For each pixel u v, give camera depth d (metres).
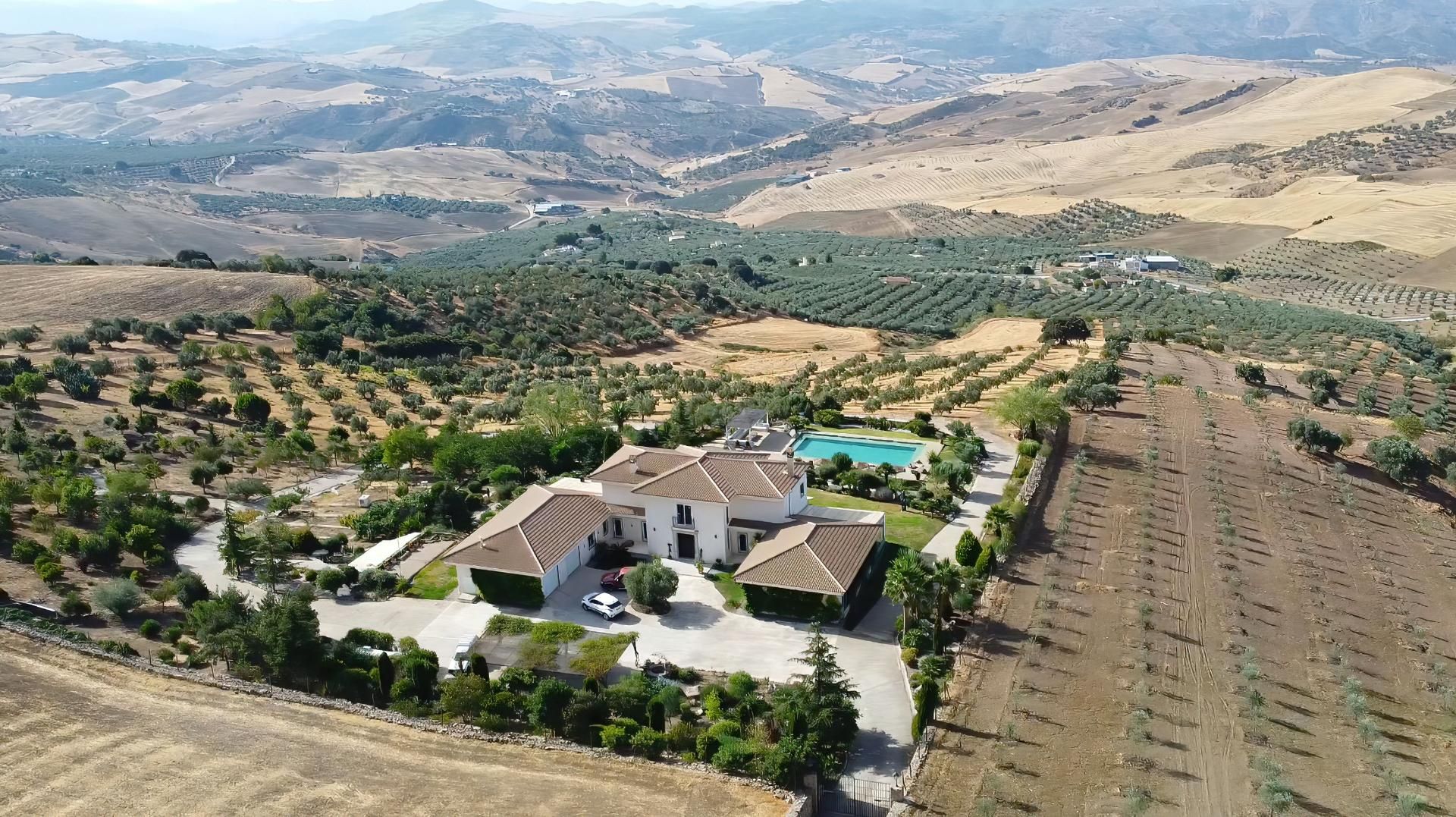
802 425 94.44
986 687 49.62
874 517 68.38
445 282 185.12
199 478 82.25
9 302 146.00
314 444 96.94
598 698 48.12
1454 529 71.38
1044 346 130.00
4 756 43.66
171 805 40.72
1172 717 46.62
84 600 59.38
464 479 86.44
